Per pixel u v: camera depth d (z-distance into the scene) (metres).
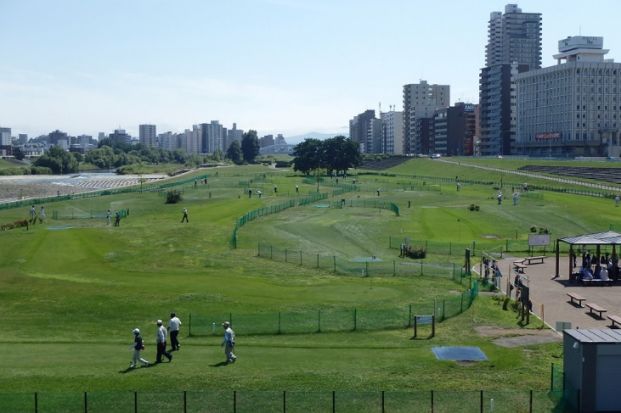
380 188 191.12
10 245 85.38
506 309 55.91
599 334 35.97
